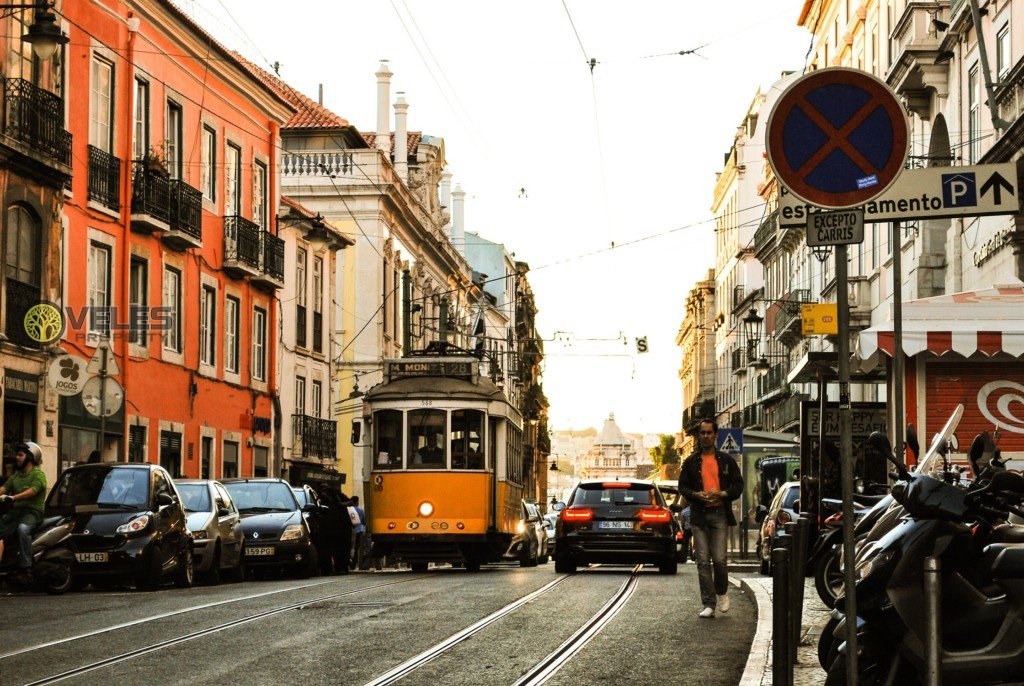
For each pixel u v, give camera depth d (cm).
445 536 3150
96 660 1272
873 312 4872
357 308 5988
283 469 4931
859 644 880
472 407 3209
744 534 3731
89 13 3378
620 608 1792
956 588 862
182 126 3969
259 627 1549
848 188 845
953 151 3734
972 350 1933
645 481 2872
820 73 848
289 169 6044
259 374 4647
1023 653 829
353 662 1259
